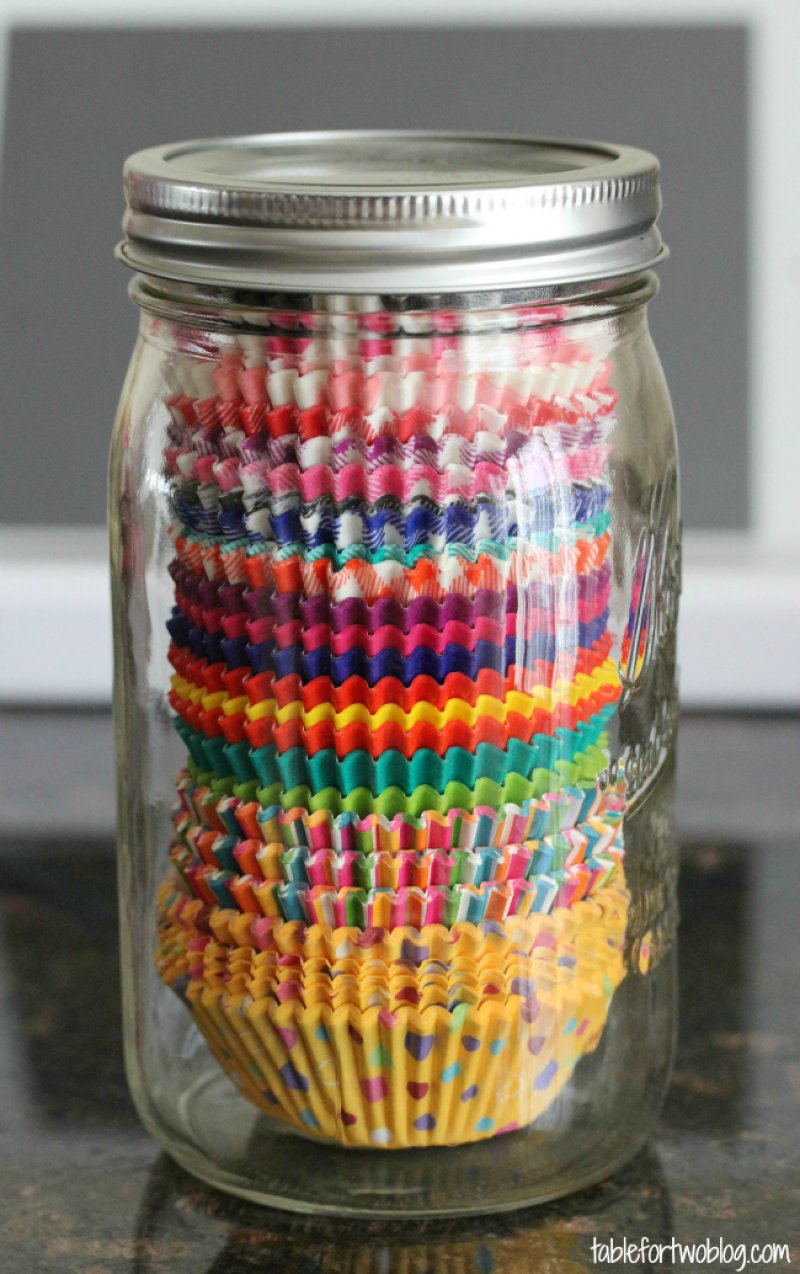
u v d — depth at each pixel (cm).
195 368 42
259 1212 48
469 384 40
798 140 89
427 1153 46
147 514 46
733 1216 47
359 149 50
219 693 43
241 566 41
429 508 40
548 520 42
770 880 67
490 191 38
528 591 42
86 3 90
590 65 89
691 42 88
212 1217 48
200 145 48
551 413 42
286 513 40
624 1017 48
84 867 68
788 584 84
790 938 63
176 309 42
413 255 38
